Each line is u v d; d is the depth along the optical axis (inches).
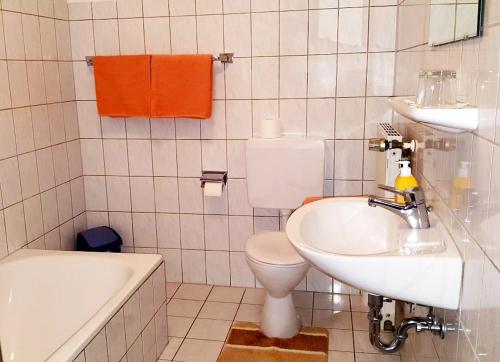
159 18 109.1
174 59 104.3
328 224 66.5
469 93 47.7
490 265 39.6
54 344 88.2
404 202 60.4
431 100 50.5
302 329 98.9
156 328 89.6
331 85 106.3
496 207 38.4
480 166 43.2
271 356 89.8
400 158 82.5
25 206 97.8
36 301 91.5
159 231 120.9
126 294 77.4
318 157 102.2
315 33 104.3
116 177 119.4
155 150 116.3
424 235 55.9
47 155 105.0
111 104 109.0
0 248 91.4
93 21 111.7
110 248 115.4
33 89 99.8
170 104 106.3
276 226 115.4
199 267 121.4
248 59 107.6
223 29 107.1
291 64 106.5
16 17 94.3
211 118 111.9
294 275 89.6
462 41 50.8
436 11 63.2
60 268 92.1
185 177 116.6
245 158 112.0
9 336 87.2
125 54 112.0
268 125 105.0
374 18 101.7
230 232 117.9
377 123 106.4
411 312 77.2
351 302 110.7
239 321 102.7
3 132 91.0
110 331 71.8
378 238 64.6
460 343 48.6
